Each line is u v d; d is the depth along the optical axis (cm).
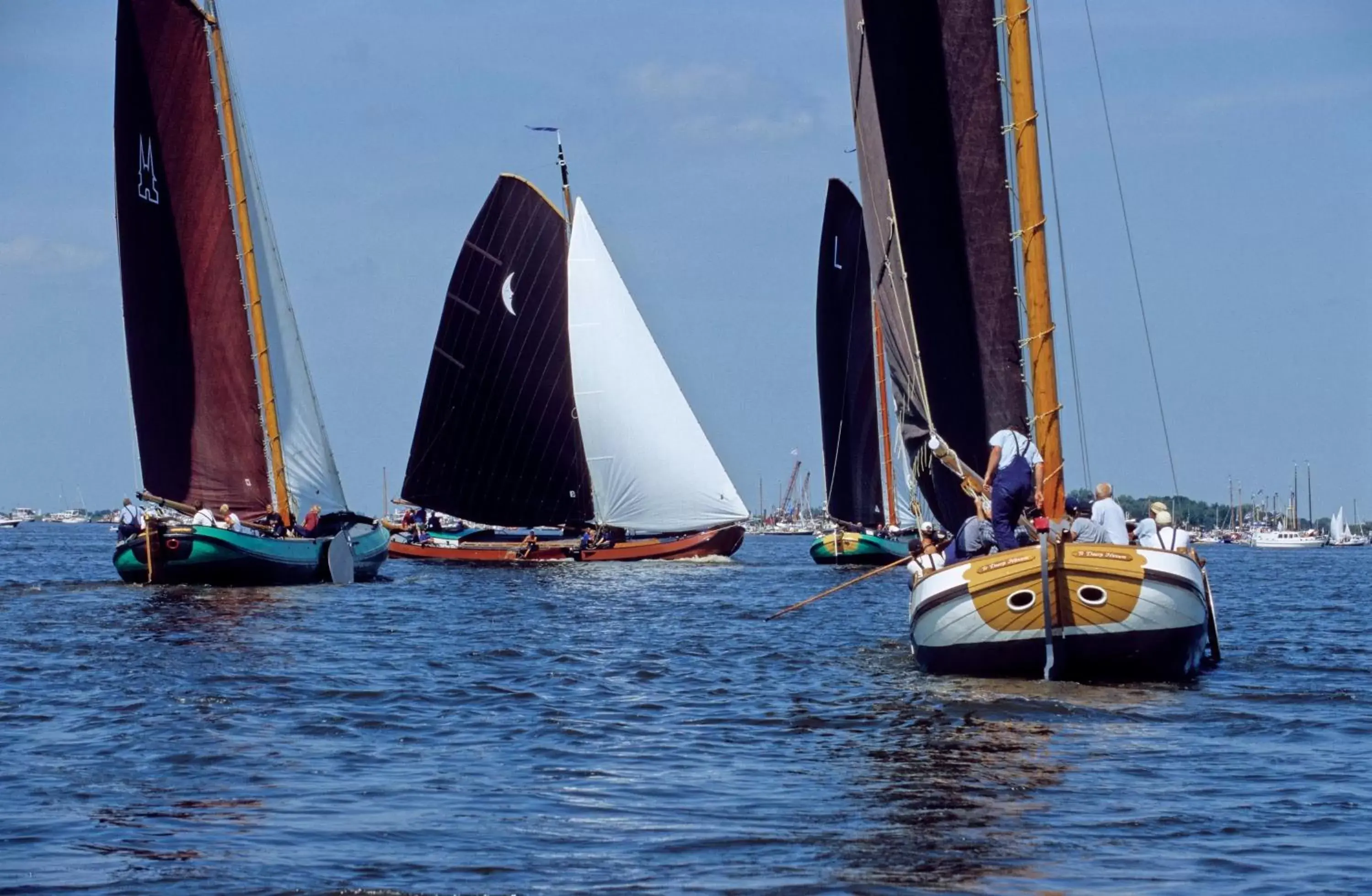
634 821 5678
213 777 6431
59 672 9612
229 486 18700
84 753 6894
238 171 18538
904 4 9331
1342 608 17612
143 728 7581
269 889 4797
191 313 18338
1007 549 8981
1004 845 5328
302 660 10556
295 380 19438
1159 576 8681
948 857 5181
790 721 7931
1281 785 6253
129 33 17600
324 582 19012
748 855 5209
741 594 18762
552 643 12131
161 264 18088
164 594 16688
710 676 9912
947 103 9306
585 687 9369
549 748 7188
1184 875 4944
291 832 5491
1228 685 9169
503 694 9000
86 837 5391
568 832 5525
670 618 14938
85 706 8238
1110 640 8794
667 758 6931
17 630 12338
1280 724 7731
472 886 4850
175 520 17975
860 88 9769
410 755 7006
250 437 18812
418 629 13250
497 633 12962
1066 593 8725
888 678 9638
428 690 9162
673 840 5409
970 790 6194
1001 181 9231
